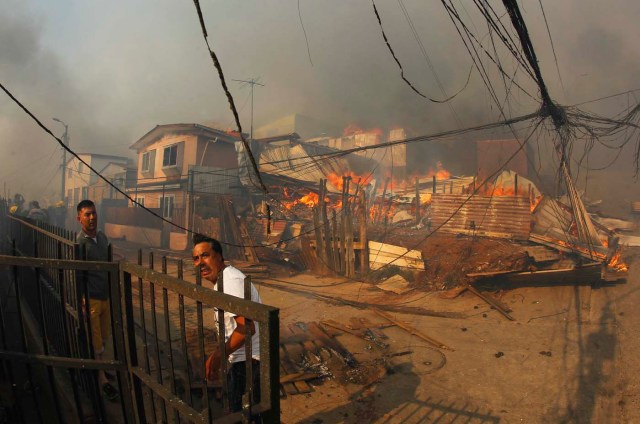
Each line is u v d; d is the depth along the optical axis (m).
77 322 3.11
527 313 7.94
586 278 9.01
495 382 4.94
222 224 17.09
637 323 6.93
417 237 12.94
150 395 2.36
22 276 6.52
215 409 4.02
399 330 7.04
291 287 10.66
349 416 4.15
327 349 5.83
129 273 2.42
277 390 1.55
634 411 4.22
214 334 6.26
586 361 5.51
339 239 12.48
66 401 3.70
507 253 10.09
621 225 16.88
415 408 4.32
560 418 4.12
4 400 3.13
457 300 9.02
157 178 25.56
